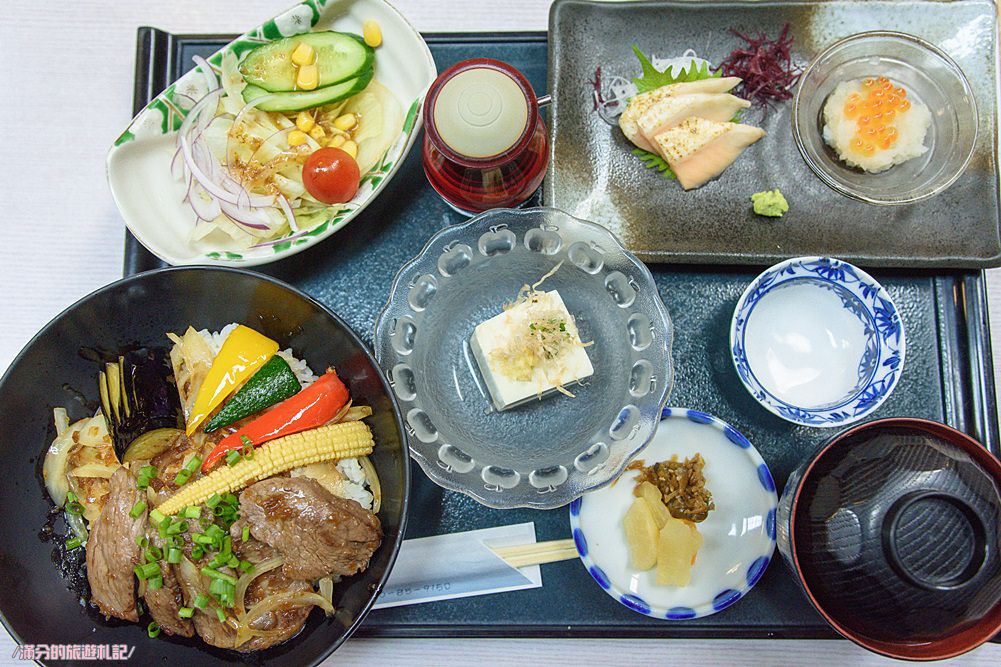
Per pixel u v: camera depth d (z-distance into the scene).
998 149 0.39
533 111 0.33
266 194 0.37
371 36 0.38
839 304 0.37
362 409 0.35
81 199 0.41
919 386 0.38
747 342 0.38
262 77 0.37
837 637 0.36
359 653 0.38
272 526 0.31
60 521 0.34
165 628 0.32
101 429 0.35
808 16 0.39
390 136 0.38
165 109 0.37
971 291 0.38
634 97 0.38
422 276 0.35
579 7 0.39
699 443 0.36
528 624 0.36
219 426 0.34
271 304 0.34
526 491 0.33
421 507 0.36
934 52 0.38
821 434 0.37
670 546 0.34
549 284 0.37
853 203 0.38
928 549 0.28
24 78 0.42
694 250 0.38
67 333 0.32
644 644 0.38
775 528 0.34
